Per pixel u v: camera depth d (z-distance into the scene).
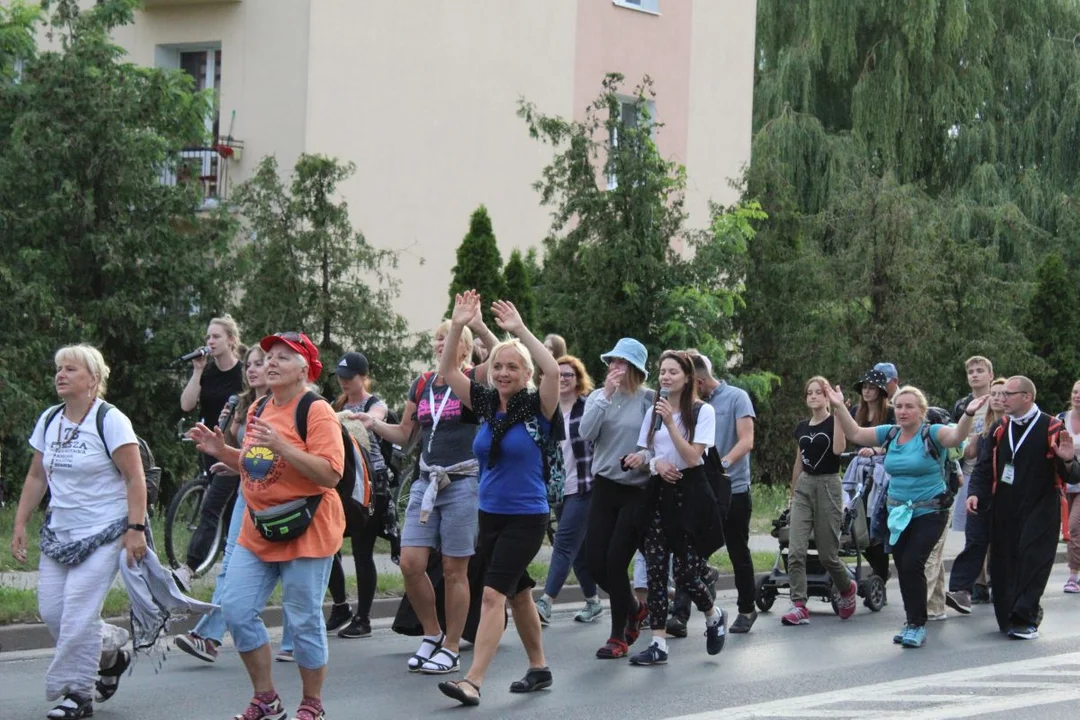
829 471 15.59
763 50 48.38
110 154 23.56
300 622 9.34
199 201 24.84
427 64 32.53
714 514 12.62
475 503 11.90
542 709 10.73
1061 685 11.99
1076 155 45.72
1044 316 37.16
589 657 13.16
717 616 12.94
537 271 31.11
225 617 9.31
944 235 35.16
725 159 40.19
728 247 27.20
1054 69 46.06
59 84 23.64
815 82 46.09
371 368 24.84
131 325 23.78
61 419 9.95
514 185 34.50
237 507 10.86
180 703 10.77
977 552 16.55
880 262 32.84
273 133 30.50
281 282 24.50
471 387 10.87
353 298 24.72
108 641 10.27
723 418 14.63
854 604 16.03
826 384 15.62
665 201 27.03
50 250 23.62
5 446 22.41
